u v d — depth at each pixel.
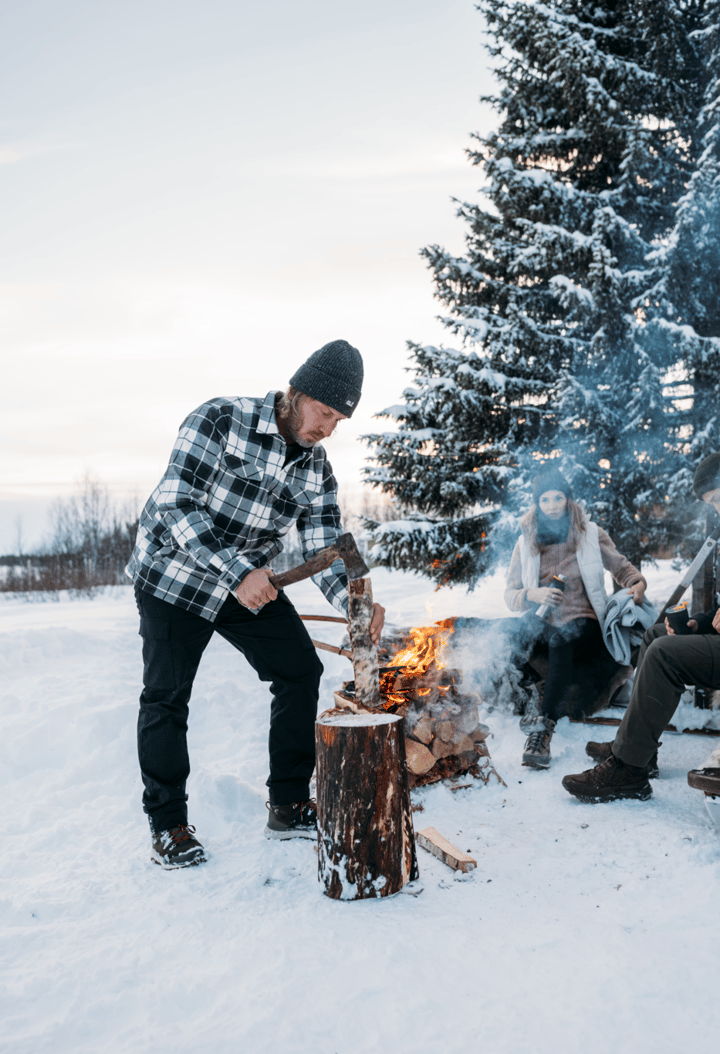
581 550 3.59
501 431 7.86
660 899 1.94
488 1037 1.42
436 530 7.84
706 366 7.23
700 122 7.37
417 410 7.86
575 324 7.98
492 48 8.05
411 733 2.86
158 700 2.34
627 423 7.38
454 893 2.05
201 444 2.22
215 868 2.25
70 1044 1.43
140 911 1.95
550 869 2.19
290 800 2.48
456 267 7.94
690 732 3.48
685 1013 1.48
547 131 8.01
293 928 1.84
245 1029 1.44
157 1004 1.54
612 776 2.69
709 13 7.46
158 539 2.33
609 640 3.52
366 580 2.17
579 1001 1.52
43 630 5.74
